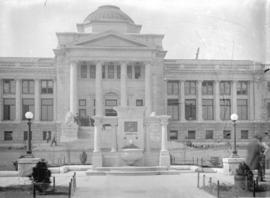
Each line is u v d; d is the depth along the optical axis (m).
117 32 98.25
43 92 104.31
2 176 49.28
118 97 101.31
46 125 98.81
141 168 53.16
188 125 106.25
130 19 103.50
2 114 103.88
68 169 57.41
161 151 56.88
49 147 72.44
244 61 107.56
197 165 60.16
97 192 36.56
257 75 106.62
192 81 109.69
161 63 101.00
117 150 56.91
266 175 44.53
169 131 105.94
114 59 98.12
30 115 49.84
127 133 57.22
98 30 102.12
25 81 105.12
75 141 74.25
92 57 97.75
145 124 57.84
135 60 98.62
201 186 40.06
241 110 108.88
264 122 102.94
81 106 100.06
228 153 70.38
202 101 109.88
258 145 38.94
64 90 99.62
